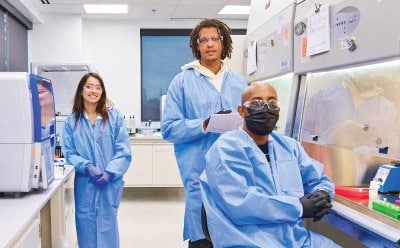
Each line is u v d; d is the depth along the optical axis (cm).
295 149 166
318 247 144
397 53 137
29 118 176
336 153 193
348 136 189
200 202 206
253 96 156
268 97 156
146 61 652
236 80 221
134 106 638
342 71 196
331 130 200
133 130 566
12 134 175
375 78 174
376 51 148
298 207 138
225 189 140
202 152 207
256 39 274
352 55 162
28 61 570
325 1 182
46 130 196
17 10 497
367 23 153
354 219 136
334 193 158
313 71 199
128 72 634
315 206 143
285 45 223
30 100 178
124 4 539
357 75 185
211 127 189
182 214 436
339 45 171
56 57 580
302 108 219
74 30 584
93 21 621
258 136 158
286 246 140
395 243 119
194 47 224
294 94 223
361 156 177
